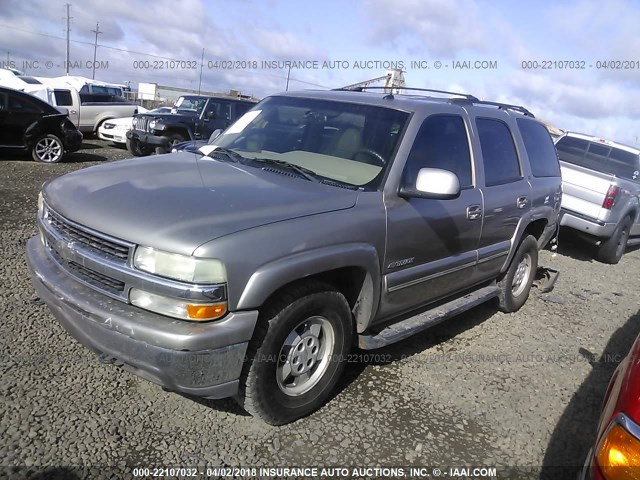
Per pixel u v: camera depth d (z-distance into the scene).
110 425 2.90
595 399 3.89
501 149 4.67
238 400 2.90
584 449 3.27
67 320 2.82
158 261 2.49
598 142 9.48
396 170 3.41
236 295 2.54
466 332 4.81
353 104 3.92
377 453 2.97
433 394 3.65
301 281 2.89
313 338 3.08
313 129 3.85
